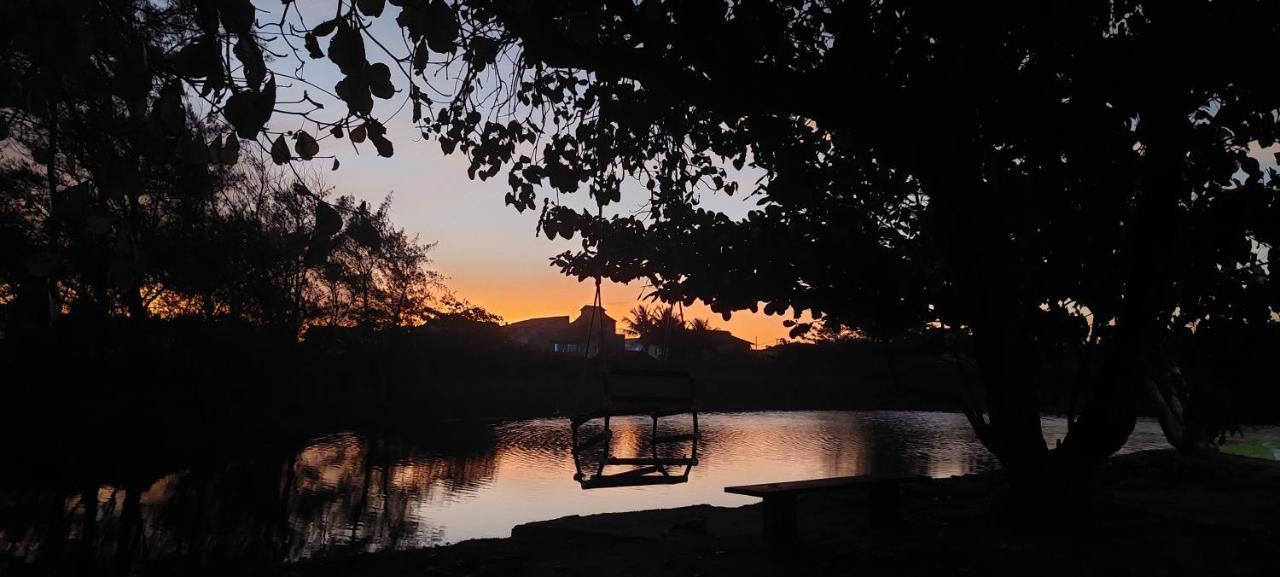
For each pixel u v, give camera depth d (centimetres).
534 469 2380
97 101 325
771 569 666
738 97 658
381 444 3078
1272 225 670
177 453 2391
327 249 329
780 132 779
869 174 838
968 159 735
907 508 989
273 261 3109
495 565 731
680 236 924
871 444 3178
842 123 700
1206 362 795
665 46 641
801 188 820
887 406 6425
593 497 1822
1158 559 648
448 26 297
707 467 2353
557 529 897
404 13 381
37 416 2280
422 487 1997
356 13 295
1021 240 820
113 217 328
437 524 1504
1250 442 2320
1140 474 1220
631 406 873
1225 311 762
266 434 3077
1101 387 768
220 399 3028
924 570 634
